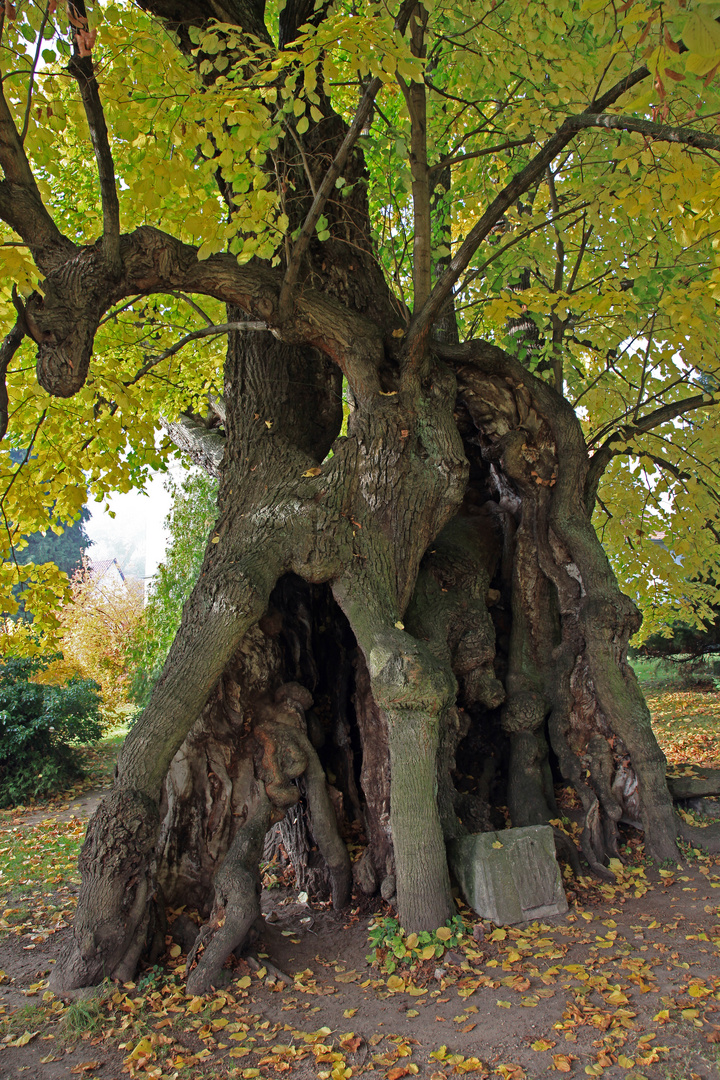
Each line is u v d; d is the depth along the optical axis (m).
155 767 4.45
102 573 21.42
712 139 3.67
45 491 6.34
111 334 7.29
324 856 5.13
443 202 7.06
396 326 6.15
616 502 7.73
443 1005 3.56
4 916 5.41
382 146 6.36
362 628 4.91
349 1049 3.25
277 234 4.52
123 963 4.09
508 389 6.50
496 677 6.42
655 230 5.84
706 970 3.64
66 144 6.55
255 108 4.16
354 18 3.76
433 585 6.32
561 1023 3.23
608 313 6.54
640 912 4.54
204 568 5.30
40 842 7.71
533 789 5.82
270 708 5.42
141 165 4.80
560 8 4.60
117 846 4.19
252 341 6.07
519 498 6.93
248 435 5.85
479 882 4.52
